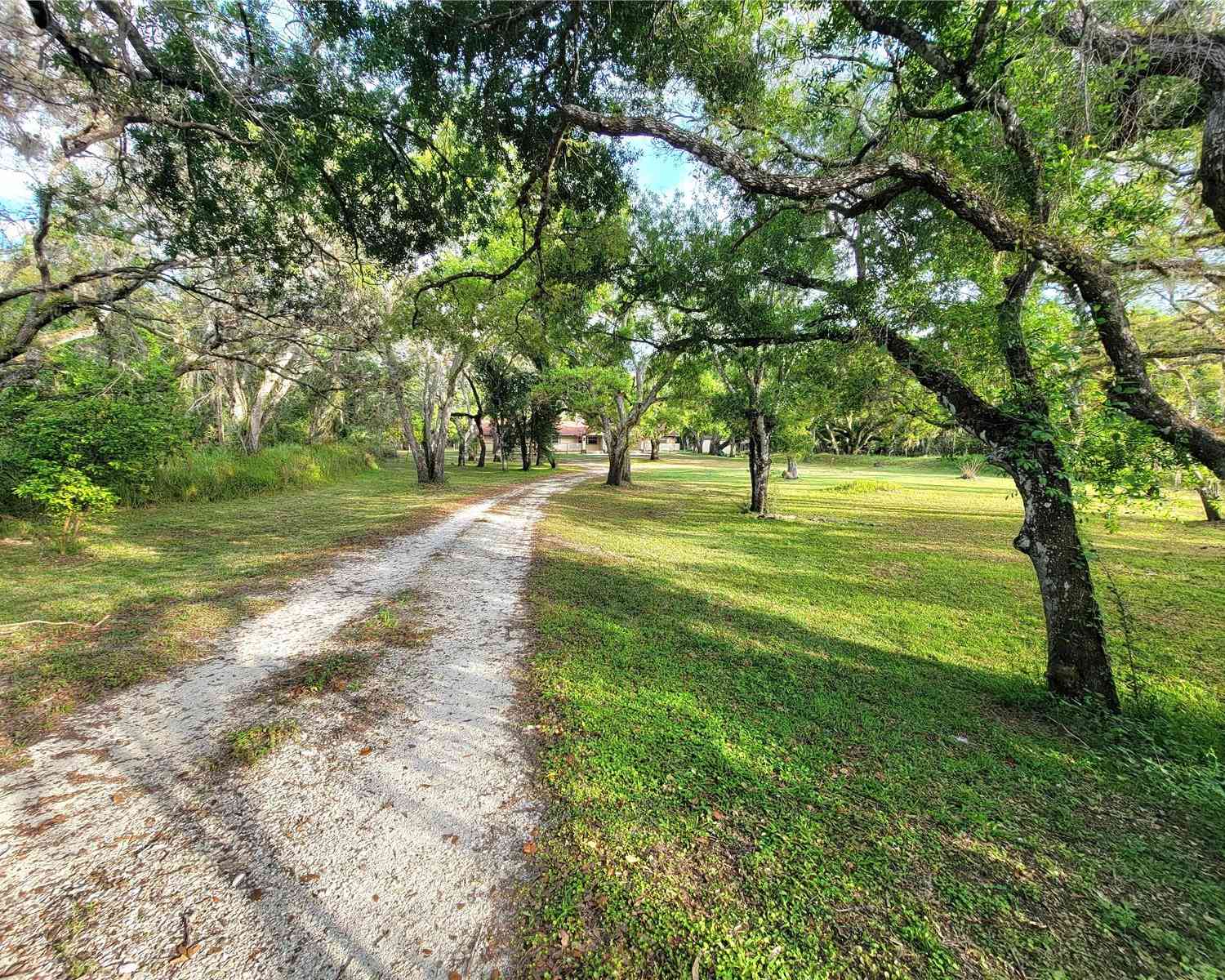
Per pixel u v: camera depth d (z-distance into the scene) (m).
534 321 13.33
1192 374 8.74
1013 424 4.87
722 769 3.45
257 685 4.44
